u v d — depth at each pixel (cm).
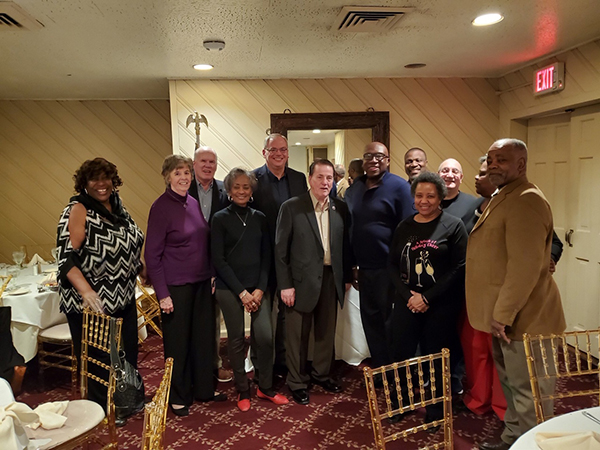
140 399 266
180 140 385
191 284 265
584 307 334
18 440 130
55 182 471
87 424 175
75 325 246
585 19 249
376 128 396
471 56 327
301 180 308
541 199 193
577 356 168
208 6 214
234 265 267
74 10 217
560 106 326
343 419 259
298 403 278
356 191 295
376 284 282
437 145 407
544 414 169
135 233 259
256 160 393
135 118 476
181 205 261
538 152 383
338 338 334
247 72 361
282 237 271
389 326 269
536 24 256
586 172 326
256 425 255
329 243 275
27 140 463
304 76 382
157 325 422
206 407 278
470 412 262
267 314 276
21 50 286
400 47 297
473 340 255
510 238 192
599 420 133
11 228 470
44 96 448
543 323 197
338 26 248
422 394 158
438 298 234
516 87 376
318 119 391
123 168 479
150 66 334
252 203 296
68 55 299
